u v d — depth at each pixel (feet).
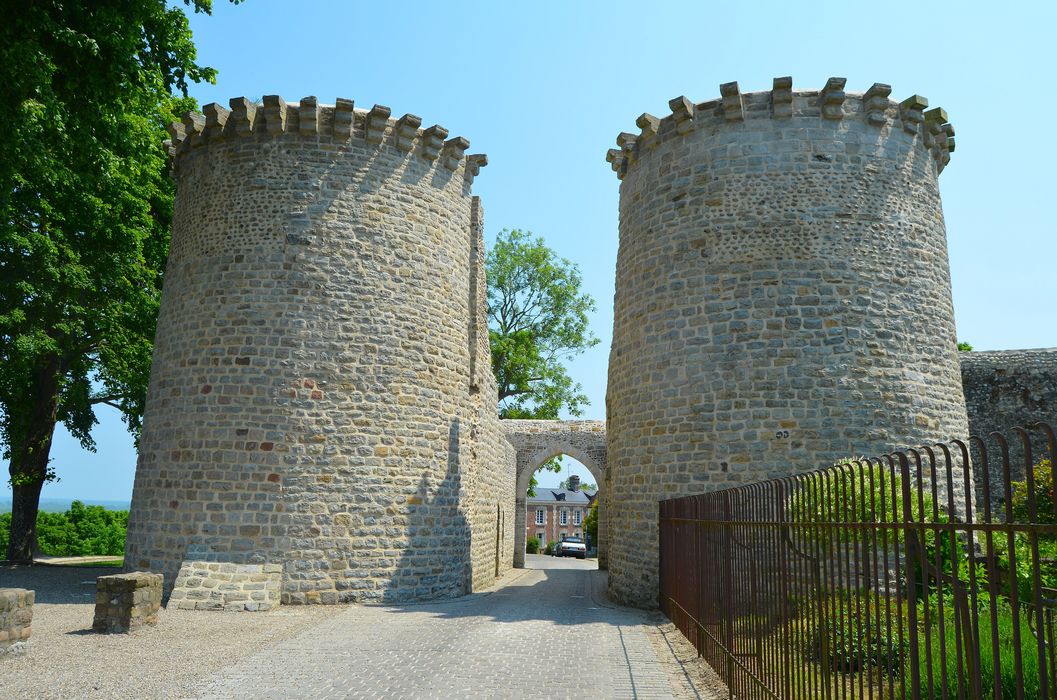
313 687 24.62
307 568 45.55
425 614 42.37
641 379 49.21
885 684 21.43
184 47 51.70
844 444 43.16
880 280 45.73
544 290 134.92
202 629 35.53
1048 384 66.95
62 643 30.81
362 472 47.70
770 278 45.50
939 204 50.01
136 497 48.96
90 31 36.63
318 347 48.14
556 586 63.93
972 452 46.91
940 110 48.73
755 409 44.21
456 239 56.29
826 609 17.34
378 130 51.49
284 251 48.88
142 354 69.97
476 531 59.00
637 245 51.72
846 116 47.34
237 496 45.80
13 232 54.75
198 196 51.72
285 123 50.49
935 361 46.32
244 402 46.88
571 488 250.57
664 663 29.35
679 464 45.75
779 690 19.97
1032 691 19.33
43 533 120.26
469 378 57.62
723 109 48.08
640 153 52.90
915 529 13.26
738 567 24.91
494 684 25.54
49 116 35.37
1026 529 9.98
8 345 61.36
